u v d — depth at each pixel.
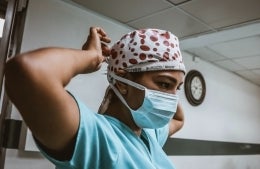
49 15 1.88
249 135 4.42
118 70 0.74
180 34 2.54
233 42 2.76
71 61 0.48
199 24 2.28
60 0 1.96
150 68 0.70
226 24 2.26
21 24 1.73
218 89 3.75
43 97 0.39
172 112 0.77
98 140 0.52
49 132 0.42
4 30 1.52
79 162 0.48
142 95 0.72
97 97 2.12
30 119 0.40
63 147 0.46
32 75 0.38
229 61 3.53
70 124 0.45
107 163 0.53
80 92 2.02
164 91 0.74
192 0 1.87
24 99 0.38
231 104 4.01
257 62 3.51
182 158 2.96
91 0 1.93
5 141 1.59
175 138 2.88
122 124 0.73
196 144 3.17
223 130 3.74
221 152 3.64
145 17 2.20
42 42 1.81
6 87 0.39
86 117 0.50
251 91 4.66
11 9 1.56
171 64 0.71
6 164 1.60
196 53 3.23
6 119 1.60
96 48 0.60
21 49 1.70
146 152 0.74
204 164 3.28
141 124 0.76
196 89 3.24
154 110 0.74
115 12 2.13
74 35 2.02
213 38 2.62
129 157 0.60
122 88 0.74
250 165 4.36
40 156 1.76
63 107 0.42
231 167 3.84
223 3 1.89
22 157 1.68
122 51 0.74
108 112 0.78
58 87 0.42
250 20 2.16
